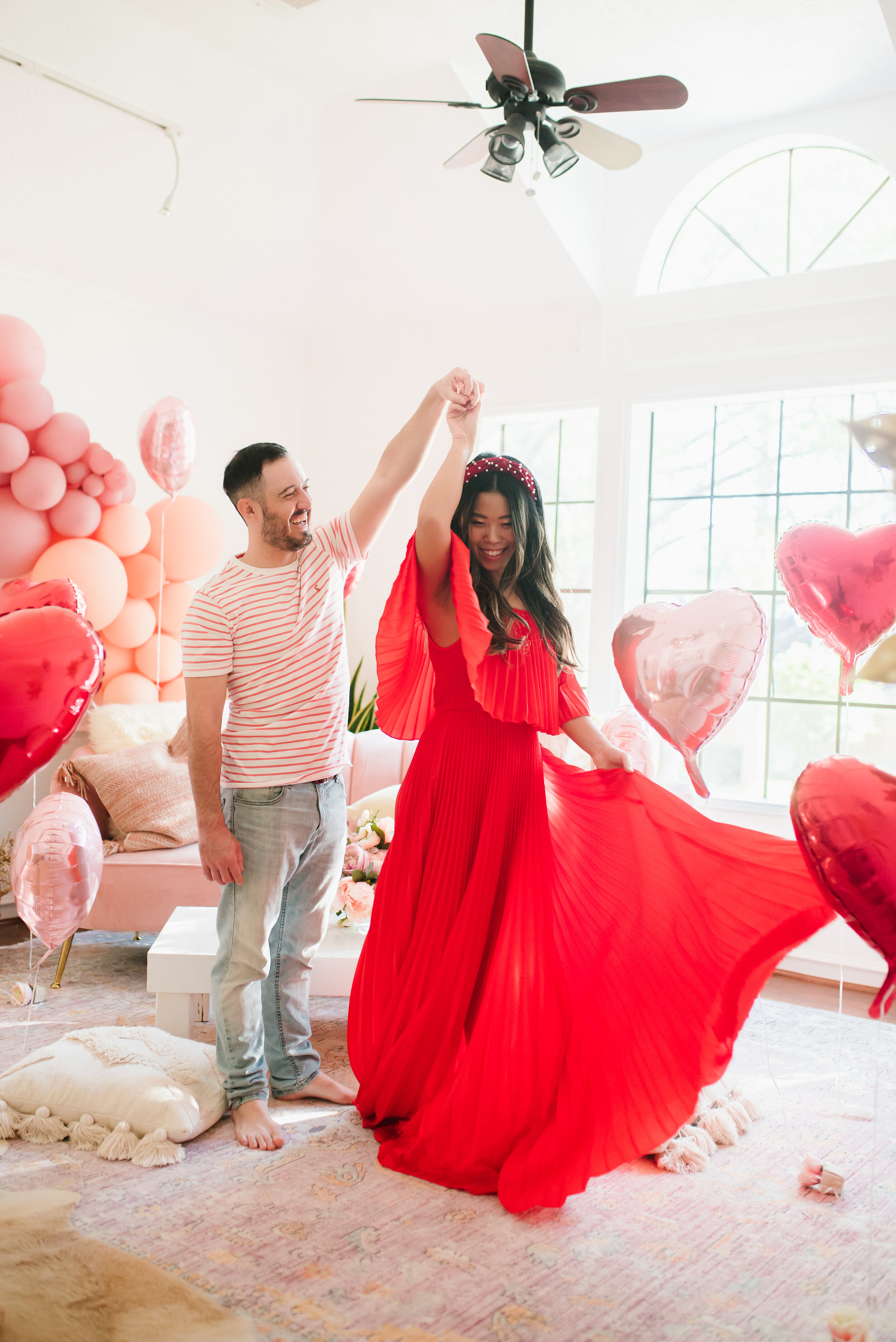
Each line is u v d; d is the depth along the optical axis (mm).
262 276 5156
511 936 2156
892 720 4465
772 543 4770
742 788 4812
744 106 4270
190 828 3779
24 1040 2920
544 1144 2031
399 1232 1918
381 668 2297
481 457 2270
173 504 4453
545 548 2279
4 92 3832
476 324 5156
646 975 2123
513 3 3672
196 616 2291
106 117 4090
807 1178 2145
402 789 2330
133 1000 3363
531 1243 1891
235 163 4555
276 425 5652
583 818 2291
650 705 2465
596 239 4750
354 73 4270
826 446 4617
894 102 4125
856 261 4344
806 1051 3080
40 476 3889
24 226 4289
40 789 4410
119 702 4332
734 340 4414
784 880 2070
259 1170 2170
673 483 5012
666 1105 2053
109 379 4805
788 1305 1708
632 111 2953
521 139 2971
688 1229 1969
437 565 2156
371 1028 2322
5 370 3859
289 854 2336
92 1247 1819
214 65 4121
